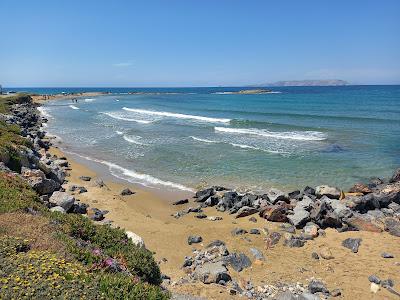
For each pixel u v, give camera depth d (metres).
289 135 45.00
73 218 12.62
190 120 64.56
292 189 25.50
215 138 44.47
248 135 46.06
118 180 28.50
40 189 21.31
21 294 7.20
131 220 19.98
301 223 19.00
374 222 18.86
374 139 41.25
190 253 16.27
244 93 192.75
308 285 13.33
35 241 9.81
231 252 16.11
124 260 11.02
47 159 32.09
